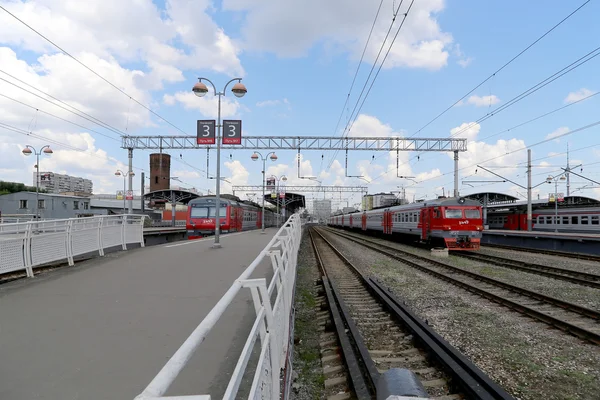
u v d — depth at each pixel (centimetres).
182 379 305
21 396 284
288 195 4806
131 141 2841
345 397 444
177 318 480
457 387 452
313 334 693
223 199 2639
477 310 818
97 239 1080
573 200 3609
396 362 543
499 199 4112
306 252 2202
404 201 3503
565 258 1812
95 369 331
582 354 566
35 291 631
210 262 966
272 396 254
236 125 1541
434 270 1393
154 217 5244
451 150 2931
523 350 580
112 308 526
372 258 1819
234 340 395
